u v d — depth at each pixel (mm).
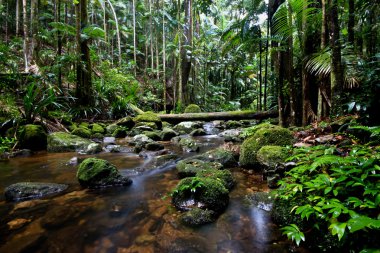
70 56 6949
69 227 1842
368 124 3365
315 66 3938
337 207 1463
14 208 2156
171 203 2258
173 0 14617
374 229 1344
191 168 2969
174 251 1556
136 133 6535
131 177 3045
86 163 2793
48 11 12836
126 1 17156
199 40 14633
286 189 1891
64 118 6121
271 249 1576
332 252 1479
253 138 3471
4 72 6820
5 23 12102
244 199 2334
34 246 1604
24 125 4852
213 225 1867
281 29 4582
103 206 2205
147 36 16625
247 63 15062
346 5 5348
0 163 3678
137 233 1762
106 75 9969
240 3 10461
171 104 12242
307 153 2490
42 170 3312
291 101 5004
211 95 15695
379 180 1586
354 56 4066
